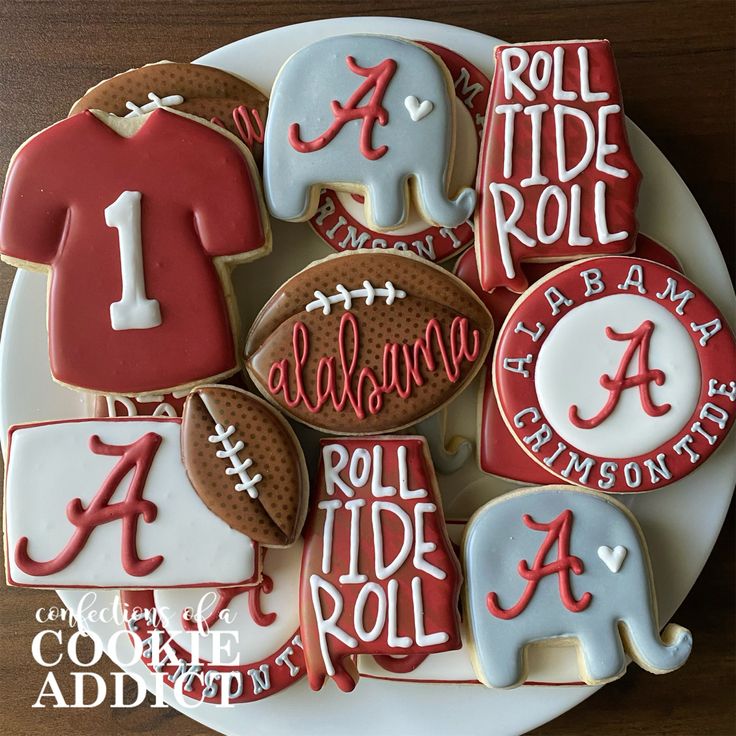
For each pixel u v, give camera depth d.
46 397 0.99
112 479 0.91
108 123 0.93
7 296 1.13
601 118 0.95
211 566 0.91
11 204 0.91
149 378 0.92
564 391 0.94
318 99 0.95
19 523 0.91
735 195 1.14
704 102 1.13
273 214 0.96
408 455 0.95
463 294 0.96
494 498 0.99
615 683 1.14
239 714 0.98
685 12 1.13
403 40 0.97
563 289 0.95
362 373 0.95
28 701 1.14
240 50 1.02
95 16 1.14
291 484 0.93
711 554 1.14
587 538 0.94
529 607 0.93
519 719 0.98
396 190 0.95
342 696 0.99
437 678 0.97
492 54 1.02
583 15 1.13
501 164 0.96
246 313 1.02
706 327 0.95
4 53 1.14
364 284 0.95
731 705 1.13
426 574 0.93
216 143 0.93
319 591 0.93
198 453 0.92
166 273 0.92
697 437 0.95
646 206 1.02
